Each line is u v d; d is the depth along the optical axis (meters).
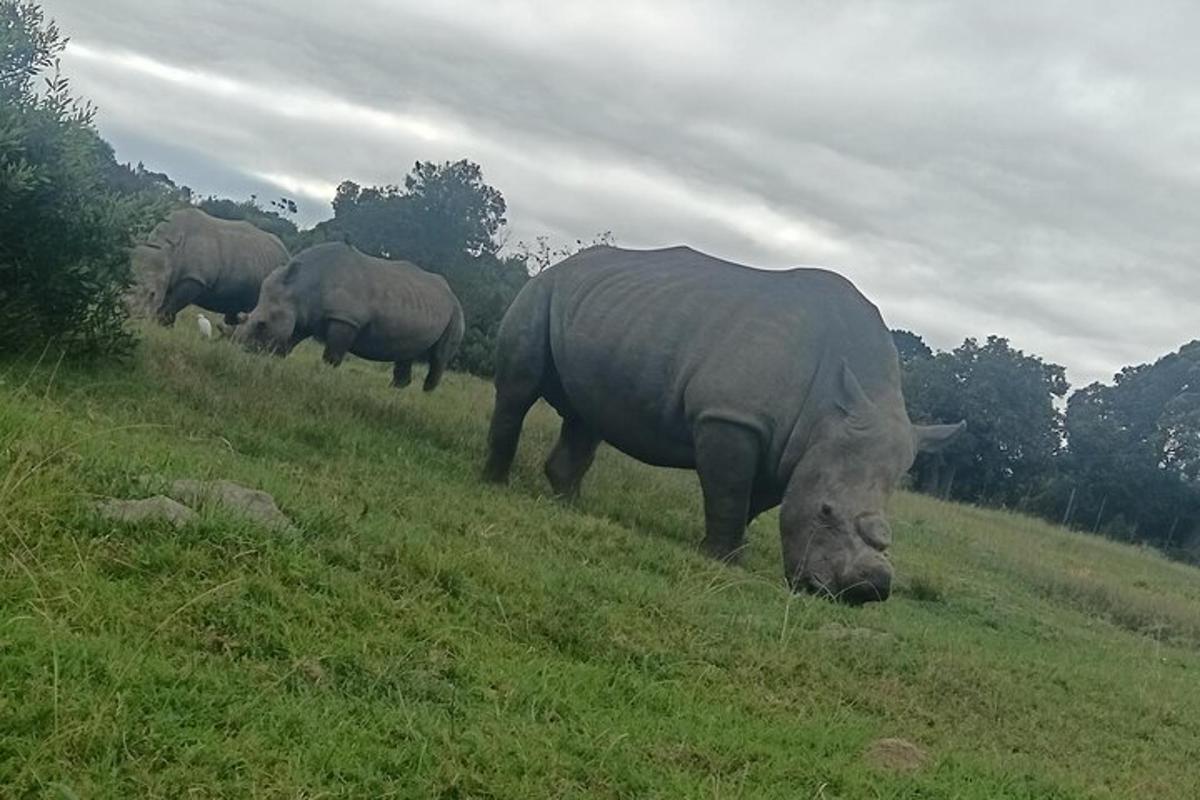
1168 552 46.00
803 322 11.54
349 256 21.25
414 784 4.28
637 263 12.80
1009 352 54.06
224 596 5.42
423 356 23.28
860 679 7.59
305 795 3.95
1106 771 6.77
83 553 5.40
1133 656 11.92
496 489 11.50
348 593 5.97
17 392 7.97
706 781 5.01
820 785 5.27
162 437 8.66
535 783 4.55
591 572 8.20
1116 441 50.66
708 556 11.21
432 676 5.46
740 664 7.14
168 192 16.55
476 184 51.47
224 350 14.52
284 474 8.52
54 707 3.87
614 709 5.74
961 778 5.85
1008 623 12.30
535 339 12.96
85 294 10.69
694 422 11.45
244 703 4.46
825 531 10.45
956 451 52.69
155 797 3.67
